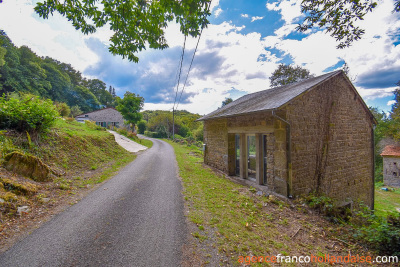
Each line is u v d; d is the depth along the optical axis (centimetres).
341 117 745
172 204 470
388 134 2336
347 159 761
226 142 916
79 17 309
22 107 663
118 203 461
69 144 856
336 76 734
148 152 1498
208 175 831
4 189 391
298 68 2064
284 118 591
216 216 418
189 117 5094
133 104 2870
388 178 1964
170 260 264
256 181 744
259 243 329
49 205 419
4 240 285
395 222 376
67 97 4391
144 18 326
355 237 387
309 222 453
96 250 279
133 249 285
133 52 372
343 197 738
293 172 595
